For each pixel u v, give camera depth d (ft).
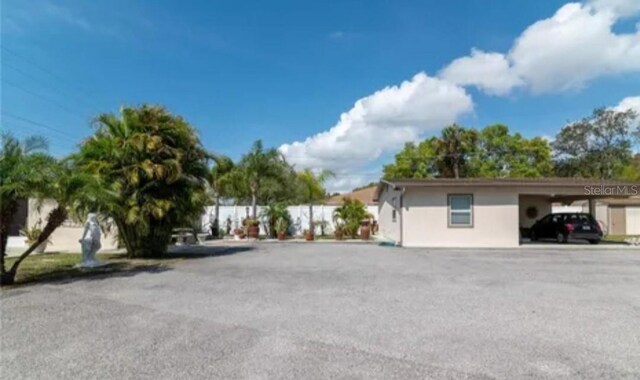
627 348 14.49
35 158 29.04
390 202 78.43
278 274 31.91
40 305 21.22
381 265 37.73
